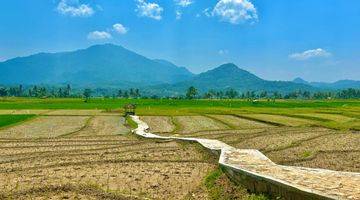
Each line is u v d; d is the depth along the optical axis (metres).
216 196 18.38
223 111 96.38
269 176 16.80
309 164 27.34
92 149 35.41
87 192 18.81
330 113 88.75
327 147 36.41
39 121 69.50
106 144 39.09
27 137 46.41
